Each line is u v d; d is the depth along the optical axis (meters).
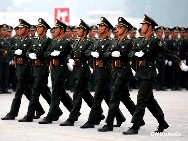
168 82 52.28
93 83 48.06
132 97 42.81
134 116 24.50
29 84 30.19
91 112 26.75
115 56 24.95
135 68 24.95
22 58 29.34
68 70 28.36
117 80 25.20
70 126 27.27
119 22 25.44
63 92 28.77
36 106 28.97
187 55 51.41
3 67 46.28
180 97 43.44
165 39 50.81
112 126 25.64
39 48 28.38
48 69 28.94
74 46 27.38
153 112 24.95
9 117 29.64
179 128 26.69
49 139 23.20
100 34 26.45
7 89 46.59
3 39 46.25
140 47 24.38
